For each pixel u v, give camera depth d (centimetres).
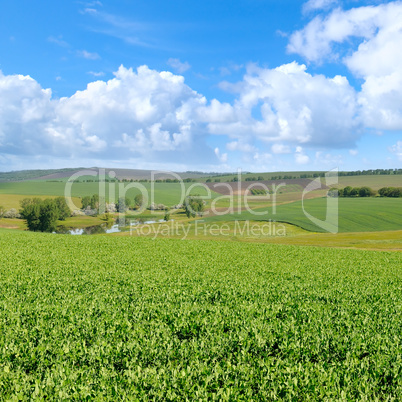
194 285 2094
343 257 3844
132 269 2697
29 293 1750
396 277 2652
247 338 1148
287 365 970
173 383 853
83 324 1238
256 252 4106
